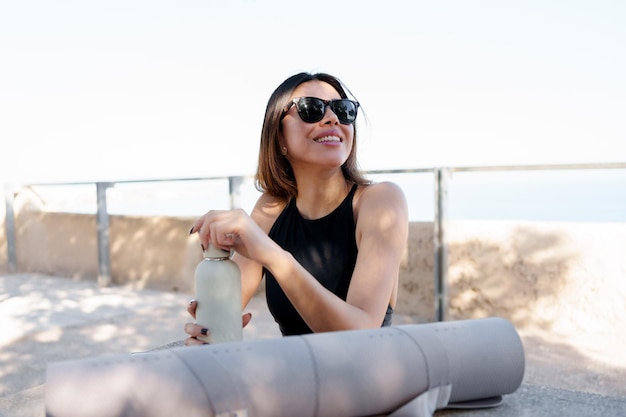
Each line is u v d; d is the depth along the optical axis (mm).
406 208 1232
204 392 611
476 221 4062
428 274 4285
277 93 1299
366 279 1132
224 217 957
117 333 4148
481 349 767
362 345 697
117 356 635
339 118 1224
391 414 705
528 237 3859
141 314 4738
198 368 622
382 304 1109
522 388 879
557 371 2967
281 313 1241
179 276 5746
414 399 709
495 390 782
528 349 3381
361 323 1044
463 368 750
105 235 6160
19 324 4418
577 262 3691
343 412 667
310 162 1226
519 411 782
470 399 777
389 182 1262
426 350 728
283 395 634
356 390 669
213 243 933
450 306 4164
